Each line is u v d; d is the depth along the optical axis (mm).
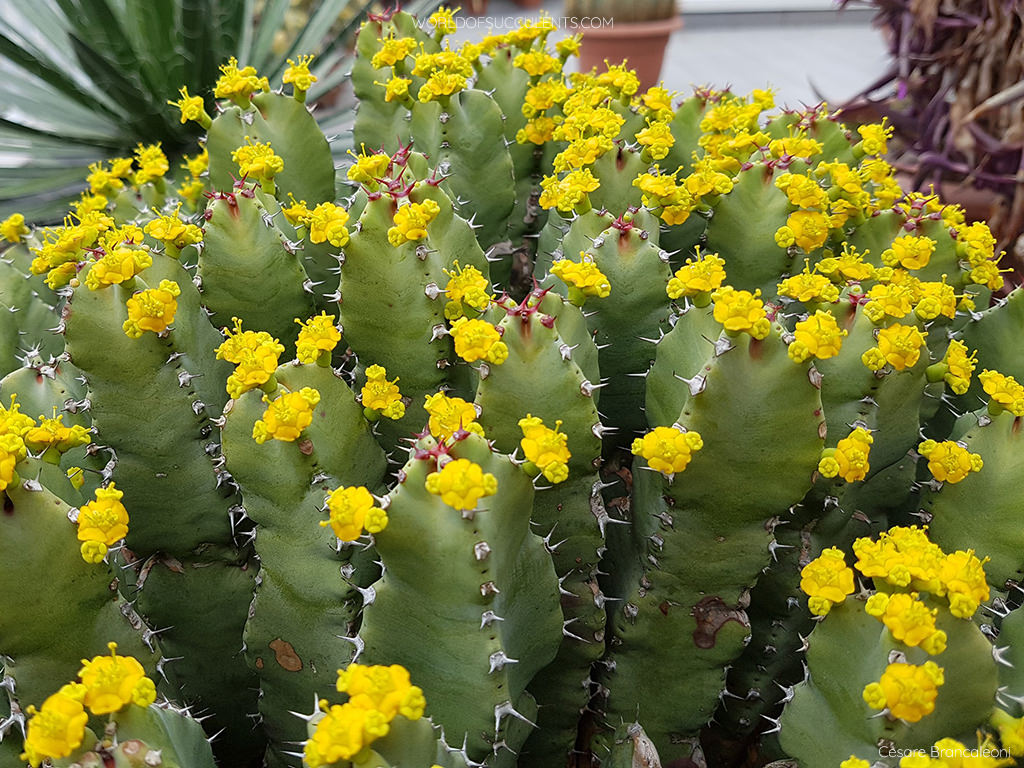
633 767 233
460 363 265
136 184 355
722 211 283
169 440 249
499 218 342
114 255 235
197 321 257
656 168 306
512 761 235
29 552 205
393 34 357
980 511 243
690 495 230
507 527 202
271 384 221
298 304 281
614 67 355
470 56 354
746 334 214
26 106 597
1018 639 225
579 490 241
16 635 211
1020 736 200
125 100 540
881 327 248
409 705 177
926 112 504
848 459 221
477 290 250
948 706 200
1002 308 285
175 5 545
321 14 630
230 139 325
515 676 227
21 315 315
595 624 254
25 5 609
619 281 269
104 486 258
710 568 241
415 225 246
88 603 217
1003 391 237
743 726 285
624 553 268
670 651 255
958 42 492
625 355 279
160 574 265
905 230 286
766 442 221
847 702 207
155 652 233
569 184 281
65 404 264
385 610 207
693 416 221
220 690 278
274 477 226
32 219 514
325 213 263
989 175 452
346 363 307
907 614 188
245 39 615
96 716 201
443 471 189
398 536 195
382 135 361
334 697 244
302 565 233
